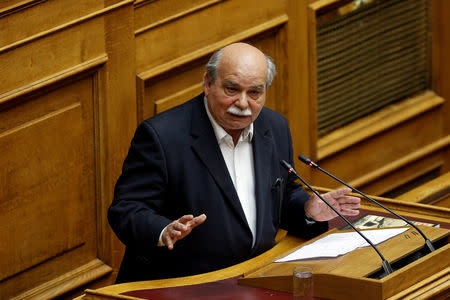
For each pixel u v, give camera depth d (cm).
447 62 1623
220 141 930
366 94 1531
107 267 1177
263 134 960
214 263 912
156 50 1200
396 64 1569
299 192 976
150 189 906
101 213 1162
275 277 799
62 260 1140
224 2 1265
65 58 1092
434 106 1612
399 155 1585
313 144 1431
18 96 1048
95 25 1113
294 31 1371
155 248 858
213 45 1263
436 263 798
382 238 873
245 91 870
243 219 915
